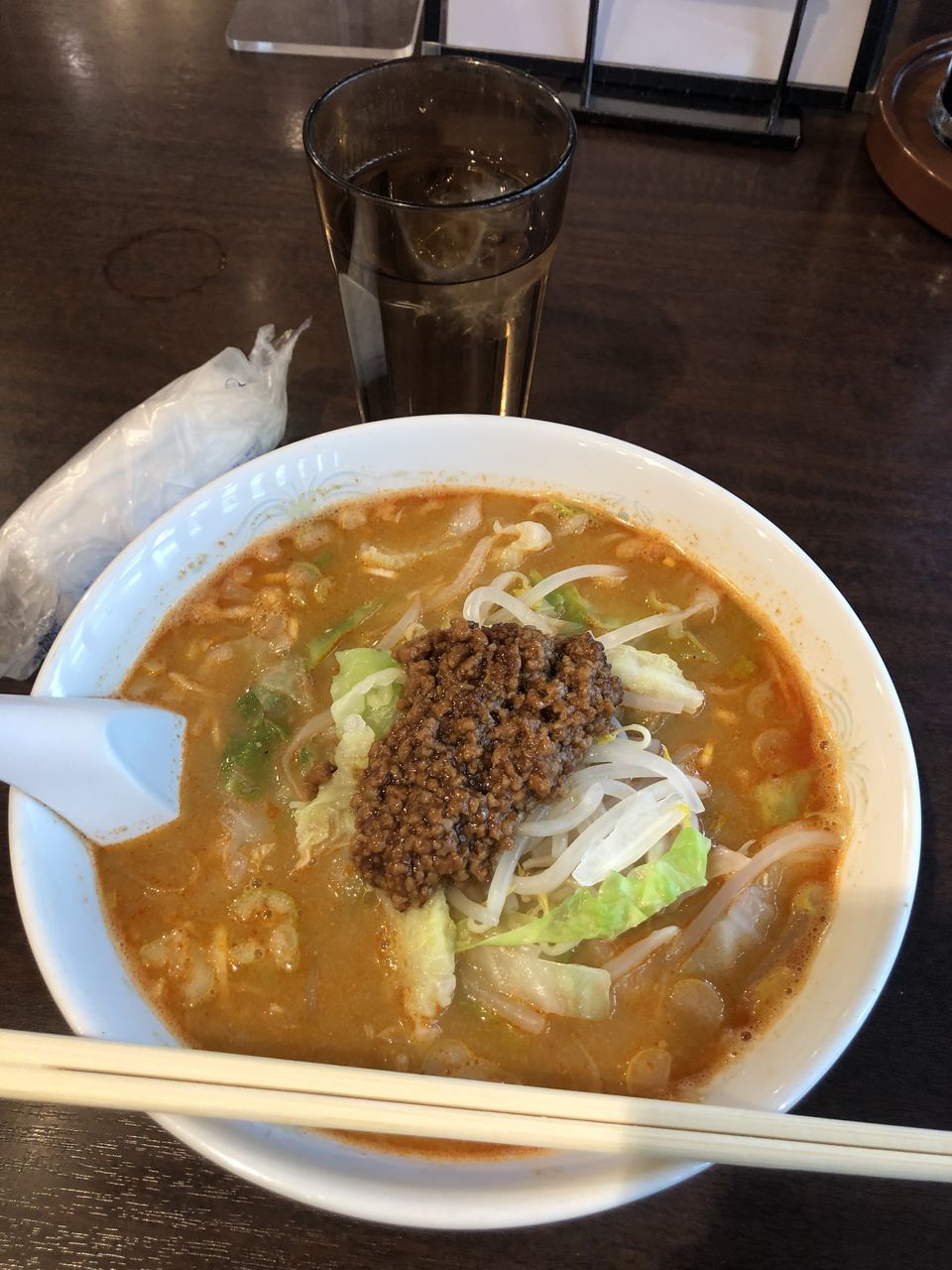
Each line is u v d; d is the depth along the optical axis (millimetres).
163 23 535
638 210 450
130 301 416
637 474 320
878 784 263
